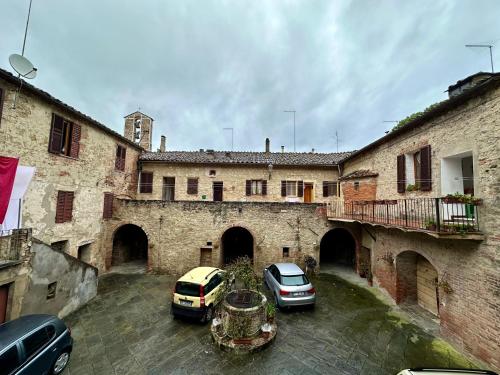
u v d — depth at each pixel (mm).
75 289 9289
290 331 7934
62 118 11086
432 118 8680
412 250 9086
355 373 5996
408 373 4535
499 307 5797
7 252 7164
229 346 6824
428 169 8797
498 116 6059
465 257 6789
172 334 7719
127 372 6051
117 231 15422
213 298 8891
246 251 17891
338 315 9047
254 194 18672
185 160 17984
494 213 6035
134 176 17875
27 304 7391
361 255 13852
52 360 5637
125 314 9008
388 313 9195
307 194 19234
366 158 14273
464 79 8156
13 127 8828
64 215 11180
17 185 8922
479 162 6566
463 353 6707
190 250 14234
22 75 8789
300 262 14219
